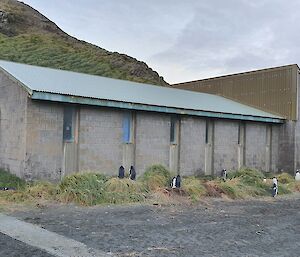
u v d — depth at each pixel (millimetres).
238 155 21750
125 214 10547
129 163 16828
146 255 6941
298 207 13266
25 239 7570
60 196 11609
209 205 12734
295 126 23438
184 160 18938
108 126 16062
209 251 7391
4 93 15234
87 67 51875
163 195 13070
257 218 11000
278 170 24062
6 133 15008
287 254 7430
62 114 14727
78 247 7188
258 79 25484
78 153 15117
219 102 23391
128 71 60219
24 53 48969
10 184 13141
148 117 17484
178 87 31328
